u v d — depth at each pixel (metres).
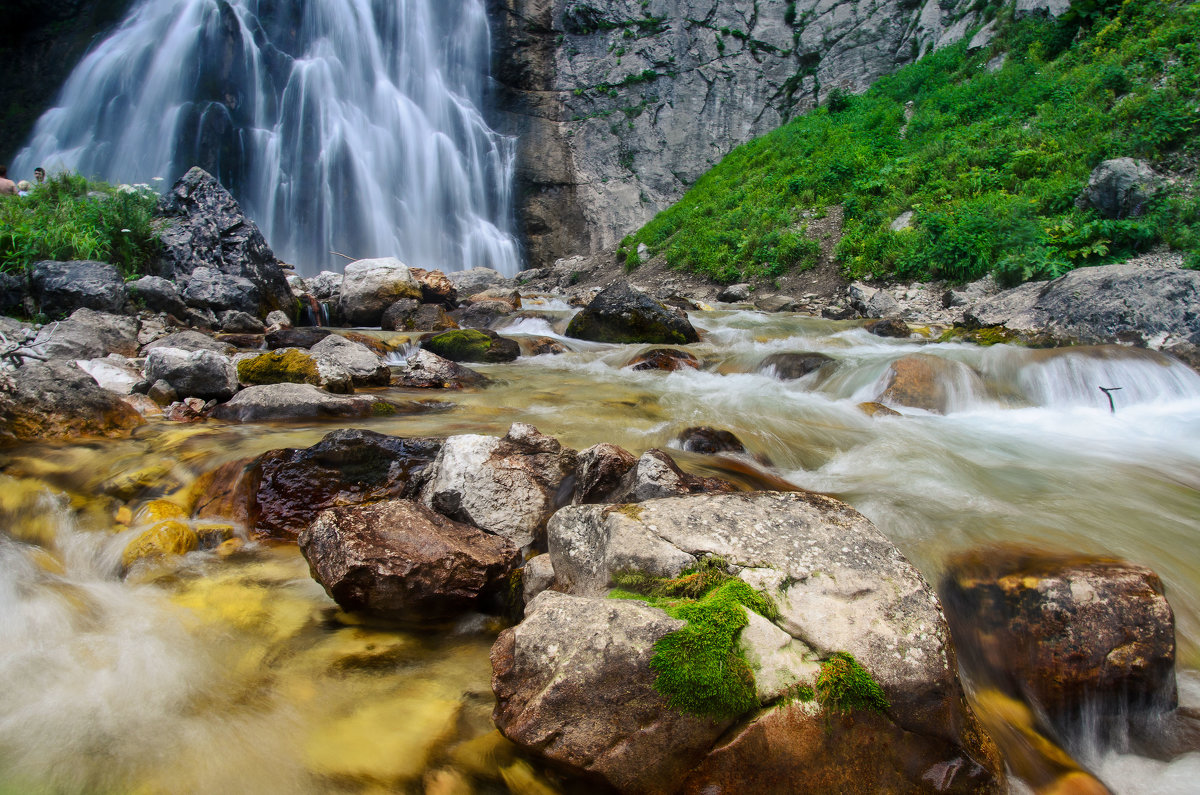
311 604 3.38
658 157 27.59
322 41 24.59
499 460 3.87
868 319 12.59
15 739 2.43
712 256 18.61
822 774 2.14
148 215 11.03
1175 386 7.41
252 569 3.69
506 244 26.72
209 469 4.42
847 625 2.37
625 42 27.91
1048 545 3.44
